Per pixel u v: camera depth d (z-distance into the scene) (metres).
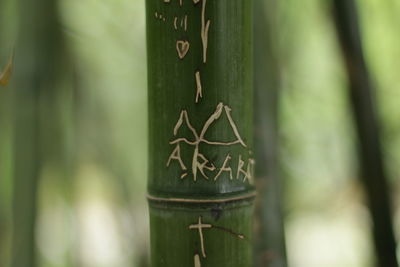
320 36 2.15
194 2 0.82
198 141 0.83
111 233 2.46
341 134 2.13
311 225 2.69
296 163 2.05
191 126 0.83
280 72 1.62
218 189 0.83
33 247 1.32
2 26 1.44
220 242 0.84
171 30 0.83
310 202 2.21
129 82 2.12
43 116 1.38
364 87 1.18
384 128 1.88
